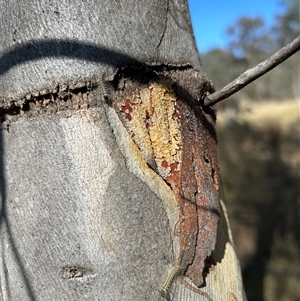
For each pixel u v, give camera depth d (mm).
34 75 303
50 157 301
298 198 1938
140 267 296
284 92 6605
